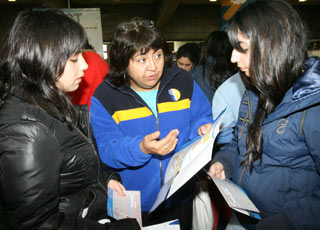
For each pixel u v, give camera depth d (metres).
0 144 0.63
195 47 2.56
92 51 1.82
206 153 0.76
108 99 1.11
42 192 0.65
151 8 9.40
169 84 1.17
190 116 1.26
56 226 0.67
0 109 0.68
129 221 0.79
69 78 0.76
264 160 0.86
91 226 0.72
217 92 1.26
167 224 0.93
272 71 0.73
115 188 1.00
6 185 0.62
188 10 9.75
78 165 0.79
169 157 1.17
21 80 0.70
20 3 8.48
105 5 9.16
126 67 1.03
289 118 0.78
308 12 9.80
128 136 1.12
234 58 0.84
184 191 1.22
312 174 0.80
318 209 0.71
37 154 0.64
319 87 0.69
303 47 0.74
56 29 0.68
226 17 4.29
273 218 0.78
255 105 0.93
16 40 0.68
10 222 0.65
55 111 0.71
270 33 0.71
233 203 0.76
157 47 0.97
